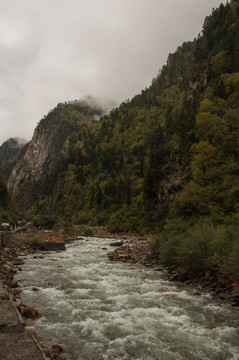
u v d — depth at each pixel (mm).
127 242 43812
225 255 16656
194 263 17875
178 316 11219
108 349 8328
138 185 91000
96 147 174625
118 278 18203
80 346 8453
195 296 14039
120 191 96000
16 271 19484
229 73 66188
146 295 14227
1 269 18125
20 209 188875
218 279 15859
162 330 9805
